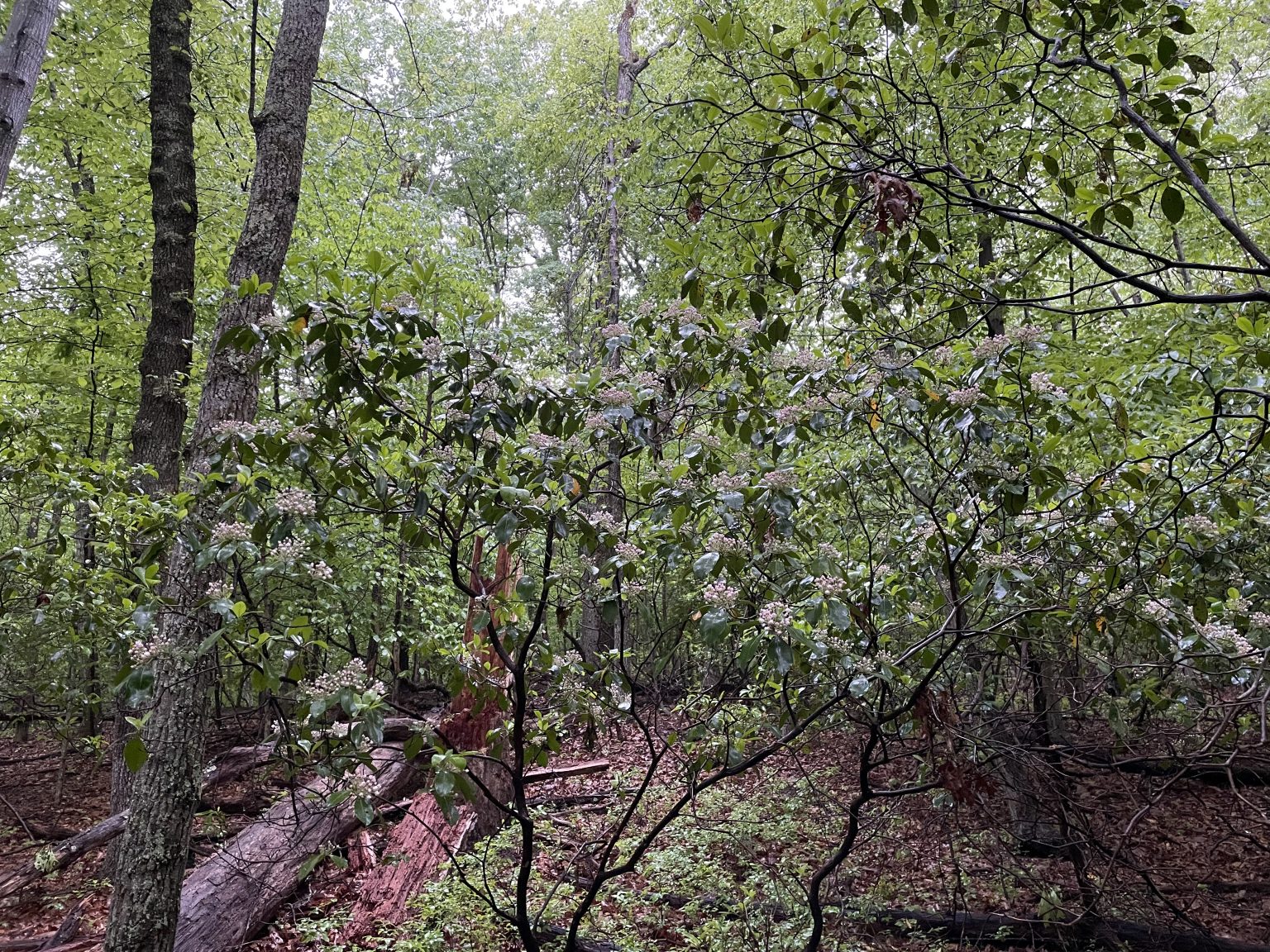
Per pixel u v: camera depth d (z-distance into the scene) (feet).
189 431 26.99
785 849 15.98
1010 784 12.32
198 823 19.93
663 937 14.52
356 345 8.47
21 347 27.35
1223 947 12.51
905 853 14.42
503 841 17.19
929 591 11.34
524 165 55.98
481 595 9.52
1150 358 15.72
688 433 9.43
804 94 7.35
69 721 19.02
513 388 8.80
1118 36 6.67
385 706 7.75
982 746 10.81
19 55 11.46
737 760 9.73
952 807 12.02
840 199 7.63
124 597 10.55
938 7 7.47
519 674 8.92
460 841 17.46
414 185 51.90
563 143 42.96
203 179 26.48
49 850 18.16
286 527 7.59
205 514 9.46
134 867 11.28
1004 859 13.94
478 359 8.92
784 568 8.53
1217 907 13.70
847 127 7.16
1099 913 12.66
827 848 15.17
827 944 13.07
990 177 7.23
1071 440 12.41
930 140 15.44
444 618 24.44
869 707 9.00
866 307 9.84
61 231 25.08
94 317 25.22
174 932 11.56
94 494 11.15
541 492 8.54
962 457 8.87
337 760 7.52
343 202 30.32
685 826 17.20
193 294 19.45
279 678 7.46
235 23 24.86
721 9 10.60
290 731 7.79
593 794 21.16
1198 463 11.46
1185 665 9.14
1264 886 14.06
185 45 19.35
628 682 9.97
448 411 8.80
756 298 8.25
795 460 11.32
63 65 23.29
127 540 10.46
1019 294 16.96
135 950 11.07
